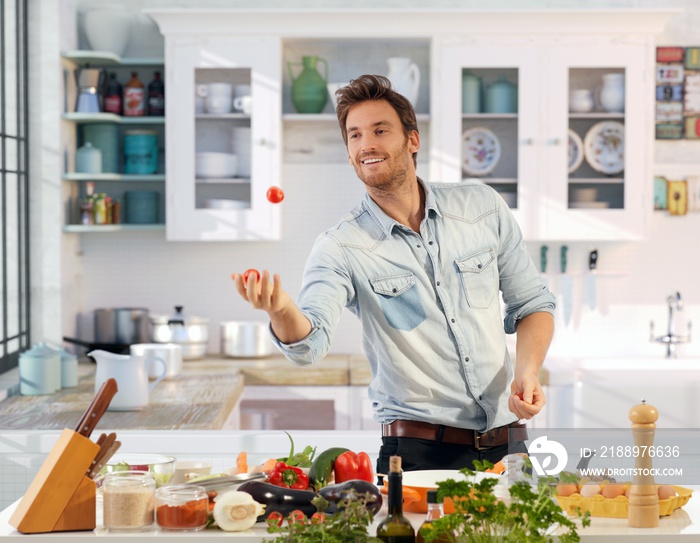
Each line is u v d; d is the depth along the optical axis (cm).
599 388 448
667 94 493
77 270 488
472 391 226
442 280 228
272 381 439
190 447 303
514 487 158
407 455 224
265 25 456
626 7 492
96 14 467
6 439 309
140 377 346
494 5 491
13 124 431
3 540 167
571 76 457
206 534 168
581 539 165
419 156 496
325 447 303
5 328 420
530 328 237
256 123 460
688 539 165
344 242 228
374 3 491
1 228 416
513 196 461
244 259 499
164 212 495
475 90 457
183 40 459
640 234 460
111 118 459
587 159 459
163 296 499
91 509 172
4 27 419
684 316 498
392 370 228
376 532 163
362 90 225
